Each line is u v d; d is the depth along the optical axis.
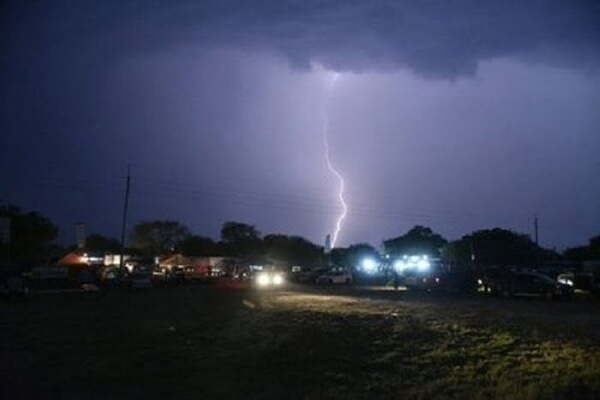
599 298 43.47
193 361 19.05
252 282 73.69
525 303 37.84
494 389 14.39
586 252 105.62
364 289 58.34
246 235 141.12
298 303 37.88
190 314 32.44
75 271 62.28
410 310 32.25
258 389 15.30
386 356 18.98
